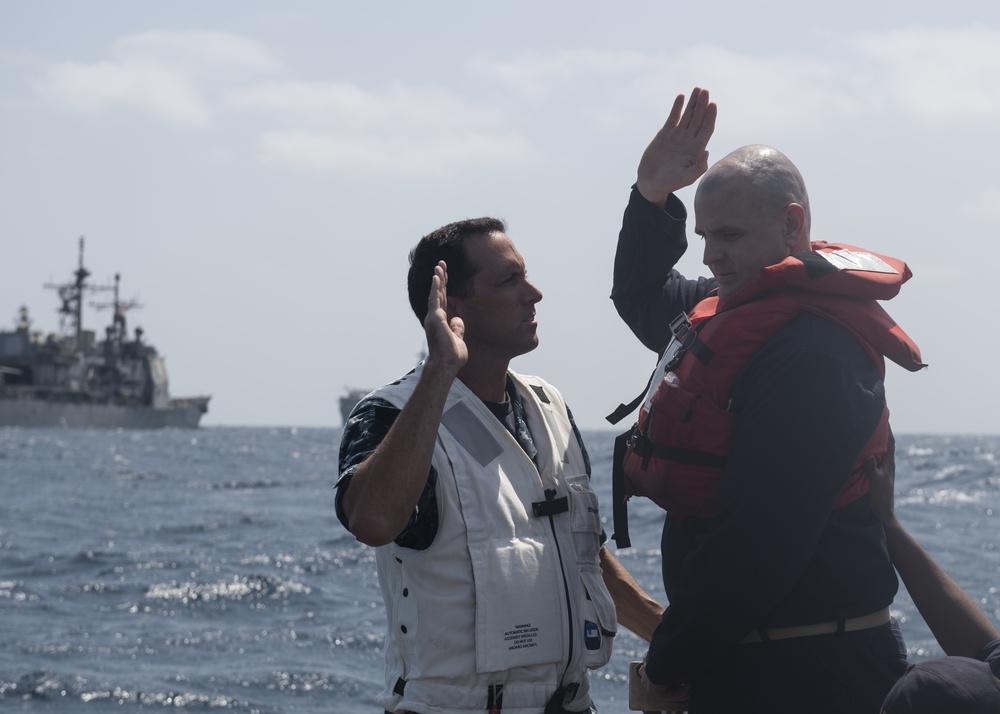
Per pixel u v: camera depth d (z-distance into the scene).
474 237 3.12
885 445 3.00
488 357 3.15
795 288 2.92
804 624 2.89
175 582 14.28
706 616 2.81
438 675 2.90
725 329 2.91
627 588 3.51
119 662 9.61
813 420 2.75
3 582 14.48
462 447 3.00
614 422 3.55
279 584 13.93
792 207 3.01
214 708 8.16
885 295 2.95
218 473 47.03
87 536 21.22
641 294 3.88
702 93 3.54
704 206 3.08
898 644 3.02
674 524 3.14
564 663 3.01
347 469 2.86
